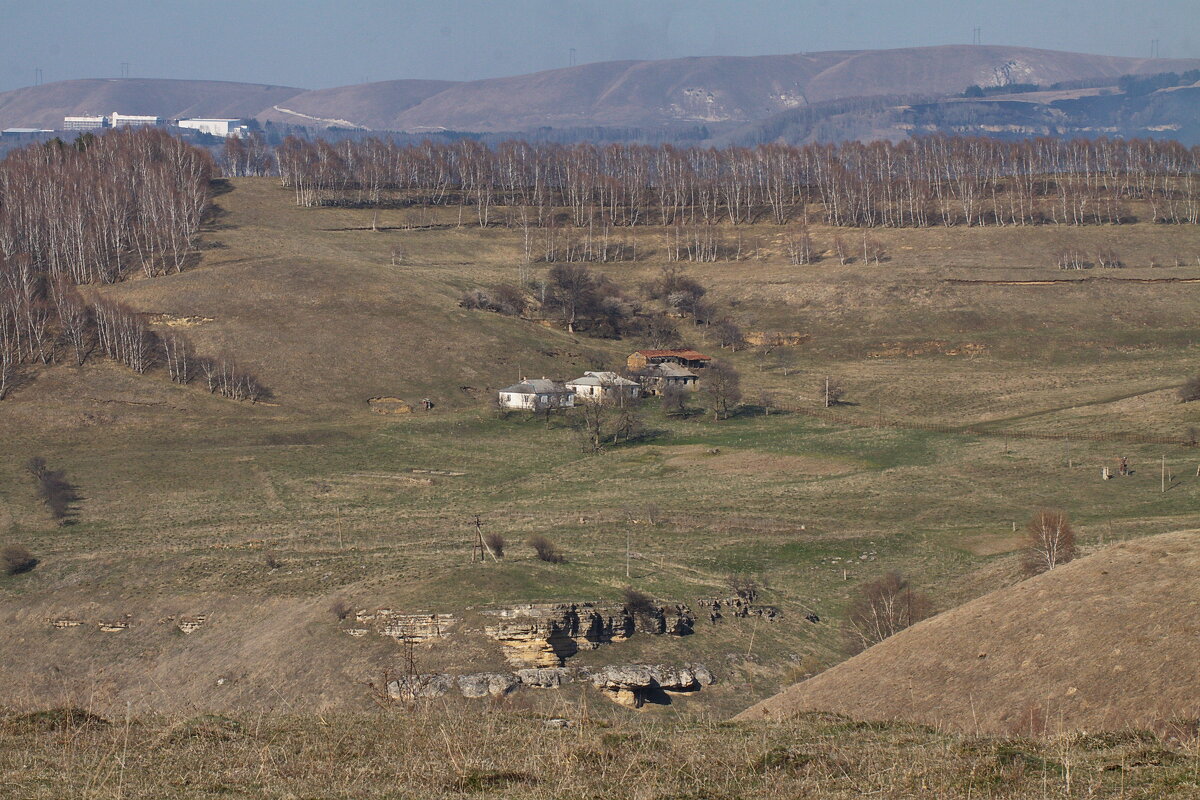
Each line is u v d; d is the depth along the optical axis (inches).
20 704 3196.4
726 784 2498.8
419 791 2406.5
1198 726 3358.8
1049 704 3993.6
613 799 2379.4
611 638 7687.0
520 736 2864.2
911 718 4281.5
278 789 2405.3
